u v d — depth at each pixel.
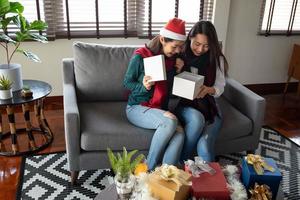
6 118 2.54
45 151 2.16
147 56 1.77
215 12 2.94
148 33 2.92
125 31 2.84
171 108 1.94
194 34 1.78
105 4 2.75
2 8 1.86
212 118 1.83
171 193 1.10
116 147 1.72
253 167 1.26
